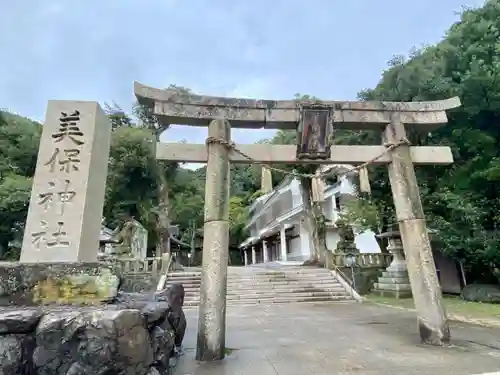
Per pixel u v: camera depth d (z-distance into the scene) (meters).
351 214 19.33
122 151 24.66
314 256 19.36
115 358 3.09
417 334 6.54
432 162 6.72
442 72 13.54
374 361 4.79
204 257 5.46
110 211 26.53
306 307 11.68
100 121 5.86
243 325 8.15
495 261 11.09
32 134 27.20
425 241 6.03
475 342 5.77
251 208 42.84
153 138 25.28
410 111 6.82
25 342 3.25
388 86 14.82
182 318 5.81
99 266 4.44
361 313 9.88
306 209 20.58
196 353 5.18
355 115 6.60
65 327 3.18
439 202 12.77
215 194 5.69
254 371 4.46
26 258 4.73
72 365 3.08
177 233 31.30
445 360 4.73
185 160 6.01
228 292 13.99
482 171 11.73
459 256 12.16
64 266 4.32
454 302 11.27
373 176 15.31
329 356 5.12
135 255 21.88
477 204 11.65
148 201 26.36
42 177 5.16
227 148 6.00
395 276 14.38
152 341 3.93
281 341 6.27
